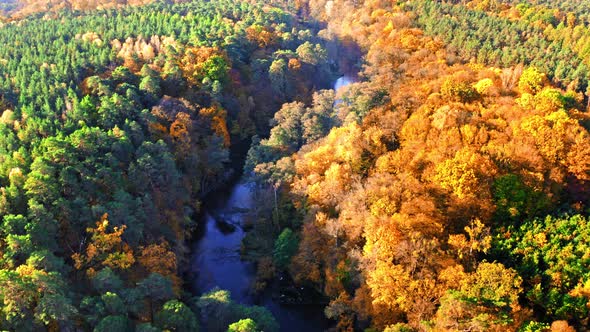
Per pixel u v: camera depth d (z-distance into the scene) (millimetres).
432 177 101812
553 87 135125
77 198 98875
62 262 86562
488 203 96812
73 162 104875
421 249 85125
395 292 83688
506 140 107188
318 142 129000
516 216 97312
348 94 150125
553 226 93250
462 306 74000
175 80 158625
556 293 82250
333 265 101438
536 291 83188
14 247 82875
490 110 120062
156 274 89000
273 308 107875
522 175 98812
